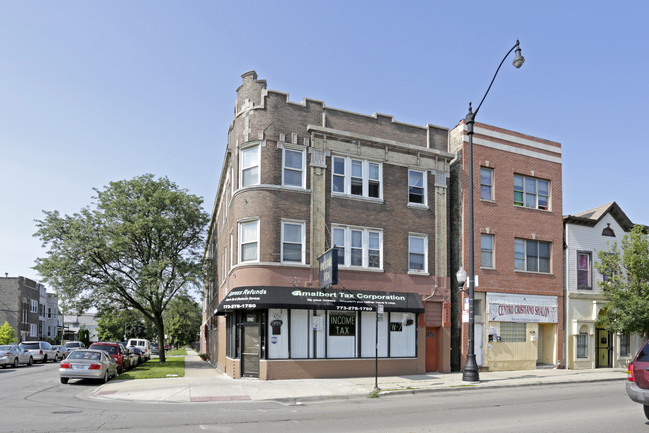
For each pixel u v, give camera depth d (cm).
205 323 5047
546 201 2819
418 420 1187
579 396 1622
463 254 2508
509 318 2566
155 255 3644
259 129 2192
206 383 1950
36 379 2442
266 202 2139
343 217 2262
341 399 1620
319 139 2258
